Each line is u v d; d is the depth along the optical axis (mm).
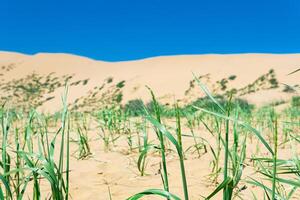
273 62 35469
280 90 20359
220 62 40125
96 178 2613
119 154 3432
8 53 60594
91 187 2398
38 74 51969
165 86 35031
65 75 50438
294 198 2059
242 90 30531
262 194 2180
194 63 42094
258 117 5758
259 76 32375
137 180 2566
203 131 5113
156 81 36750
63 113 1449
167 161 3131
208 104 5734
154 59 46531
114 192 2289
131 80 39125
